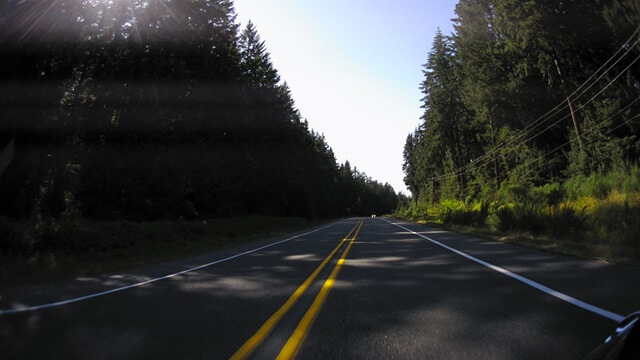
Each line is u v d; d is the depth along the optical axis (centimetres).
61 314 657
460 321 559
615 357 224
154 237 2120
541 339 470
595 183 2595
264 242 2334
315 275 1005
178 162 3216
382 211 19588
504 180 5522
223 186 3928
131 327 568
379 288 816
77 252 1541
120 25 2936
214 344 488
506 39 4125
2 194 1688
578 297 659
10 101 1741
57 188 2127
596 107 3578
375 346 467
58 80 2052
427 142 7781
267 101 5541
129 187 2752
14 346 493
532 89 4231
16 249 1346
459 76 5766
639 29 2998
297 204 6869
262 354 450
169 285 921
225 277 1017
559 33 3478
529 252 1302
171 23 3347
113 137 2812
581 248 1266
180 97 3309
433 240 1944
